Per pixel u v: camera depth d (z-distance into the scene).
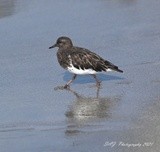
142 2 27.06
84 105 15.88
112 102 15.98
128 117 14.75
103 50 20.86
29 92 17.11
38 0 27.55
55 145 13.20
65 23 24.31
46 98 16.56
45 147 13.11
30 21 24.56
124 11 25.75
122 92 16.77
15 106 15.98
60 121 14.73
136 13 25.41
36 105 16.02
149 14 25.20
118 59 19.80
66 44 17.83
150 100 15.92
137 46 21.11
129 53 20.38
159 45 21.12
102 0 27.58
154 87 16.98
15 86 17.64
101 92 16.91
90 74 17.77
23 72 18.88
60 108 15.73
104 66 17.41
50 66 19.42
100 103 15.96
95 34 22.80
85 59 17.38
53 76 18.48
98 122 14.52
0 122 14.84
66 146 13.10
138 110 15.20
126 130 13.84
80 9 26.16
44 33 23.09
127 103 15.83
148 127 13.93
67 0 27.53
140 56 19.98
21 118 15.07
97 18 24.86
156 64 19.09
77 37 22.55
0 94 17.00
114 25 23.91
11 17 25.06
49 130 14.16
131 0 27.45
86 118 14.85
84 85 17.64
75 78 18.16
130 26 23.69
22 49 21.30
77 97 16.58
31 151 12.93
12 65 19.59
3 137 13.81
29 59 20.20
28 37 22.64
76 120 14.75
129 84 17.41
